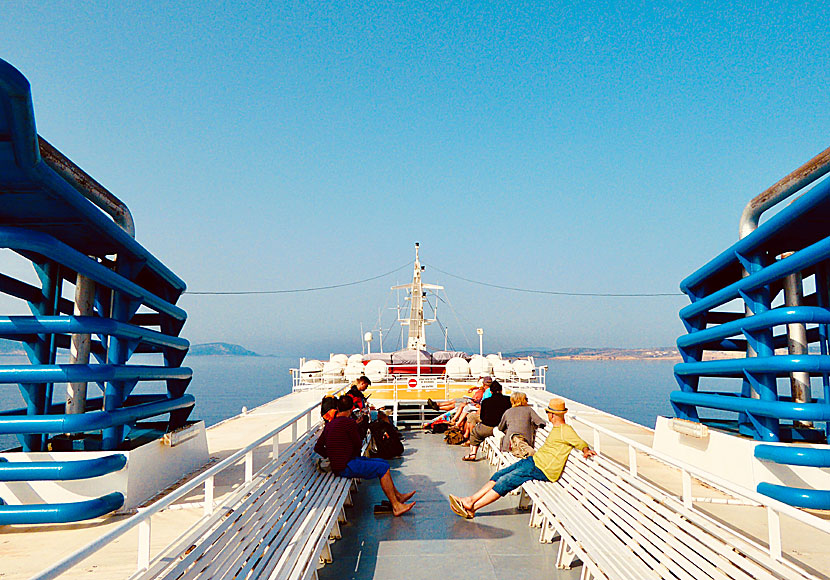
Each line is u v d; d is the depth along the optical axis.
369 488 8.91
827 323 5.35
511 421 8.08
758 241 6.04
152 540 5.21
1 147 4.34
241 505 4.32
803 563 4.18
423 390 16.72
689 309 7.88
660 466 8.27
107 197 6.51
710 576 3.45
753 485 5.64
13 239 4.74
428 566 5.59
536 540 6.34
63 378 5.41
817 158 5.56
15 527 5.45
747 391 6.45
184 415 8.28
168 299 8.27
